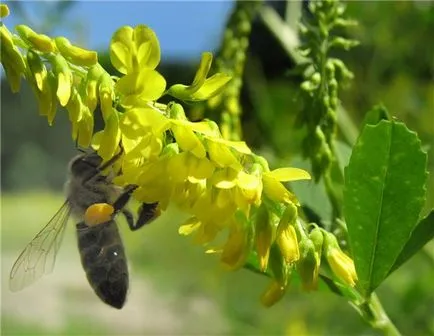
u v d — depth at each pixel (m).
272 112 0.17
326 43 0.10
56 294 0.51
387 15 0.20
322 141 0.10
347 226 0.08
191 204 0.07
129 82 0.07
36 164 0.91
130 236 0.30
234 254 0.07
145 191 0.07
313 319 0.21
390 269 0.08
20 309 0.48
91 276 0.11
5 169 0.91
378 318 0.08
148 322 0.40
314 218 0.10
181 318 0.31
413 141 0.08
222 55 0.13
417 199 0.08
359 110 0.19
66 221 0.11
